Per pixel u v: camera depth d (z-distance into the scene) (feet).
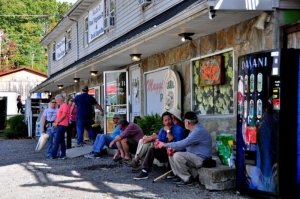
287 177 18.65
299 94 18.86
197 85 32.68
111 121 46.34
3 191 23.76
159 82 39.27
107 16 53.67
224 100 29.45
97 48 59.11
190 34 29.60
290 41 23.26
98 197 21.31
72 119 42.96
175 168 23.16
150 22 36.91
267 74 19.06
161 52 38.11
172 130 25.16
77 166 31.53
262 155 19.11
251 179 19.61
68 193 22.49
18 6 223.92
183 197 20.62
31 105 73.97
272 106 18.88
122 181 25.21
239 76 20.66
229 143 23.35
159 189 22.58
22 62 218.59
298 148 18.79
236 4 22.85
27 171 30.37
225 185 21.65
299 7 23.86
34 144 55.16
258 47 25.07
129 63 45.29
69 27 74.08
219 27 28.14
